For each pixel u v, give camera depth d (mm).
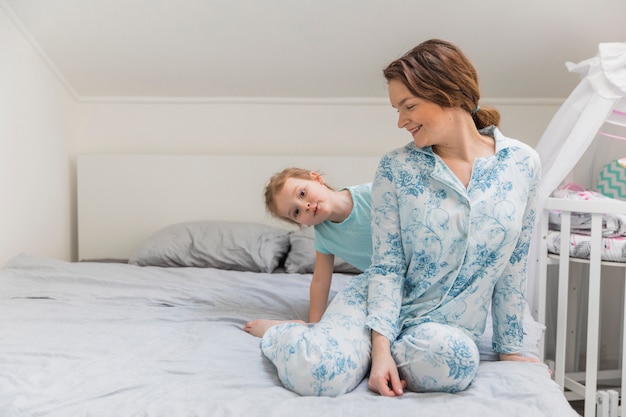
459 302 1248
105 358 1249
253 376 1171
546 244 1953
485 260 1236
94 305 1758
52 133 2742
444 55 1194
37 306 1720
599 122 1926
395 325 1199
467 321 1267
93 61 2701
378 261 1301
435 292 1269
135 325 1548
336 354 1105
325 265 1665
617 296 2605
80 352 1290
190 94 2902
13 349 1294
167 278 2139
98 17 2445
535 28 2424
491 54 2564
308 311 1733
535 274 2014
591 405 1756
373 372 1104
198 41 2570
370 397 1058
